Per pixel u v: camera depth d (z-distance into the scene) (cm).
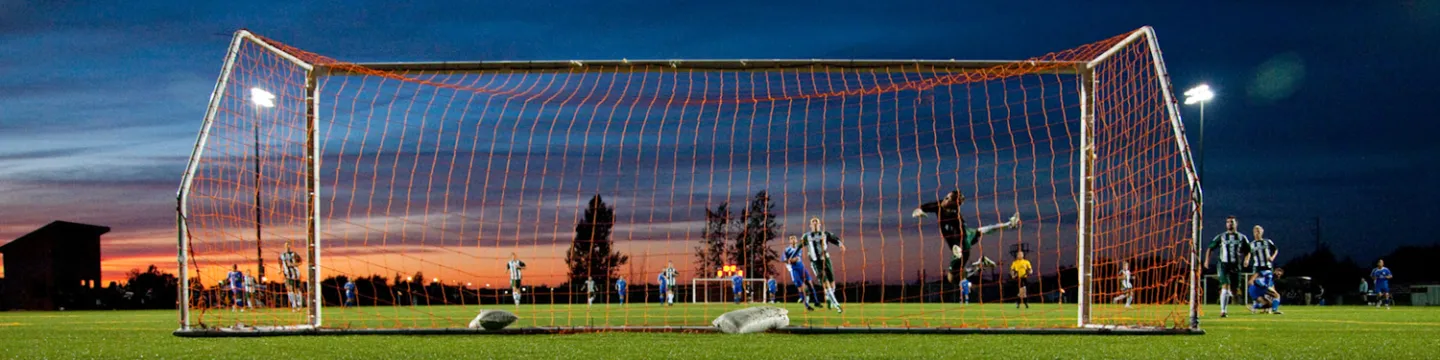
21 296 3534
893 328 809
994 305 2138
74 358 635
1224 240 1402
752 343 700
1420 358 601
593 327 849
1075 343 703
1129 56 910
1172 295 930
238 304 1549
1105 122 916
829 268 1538
